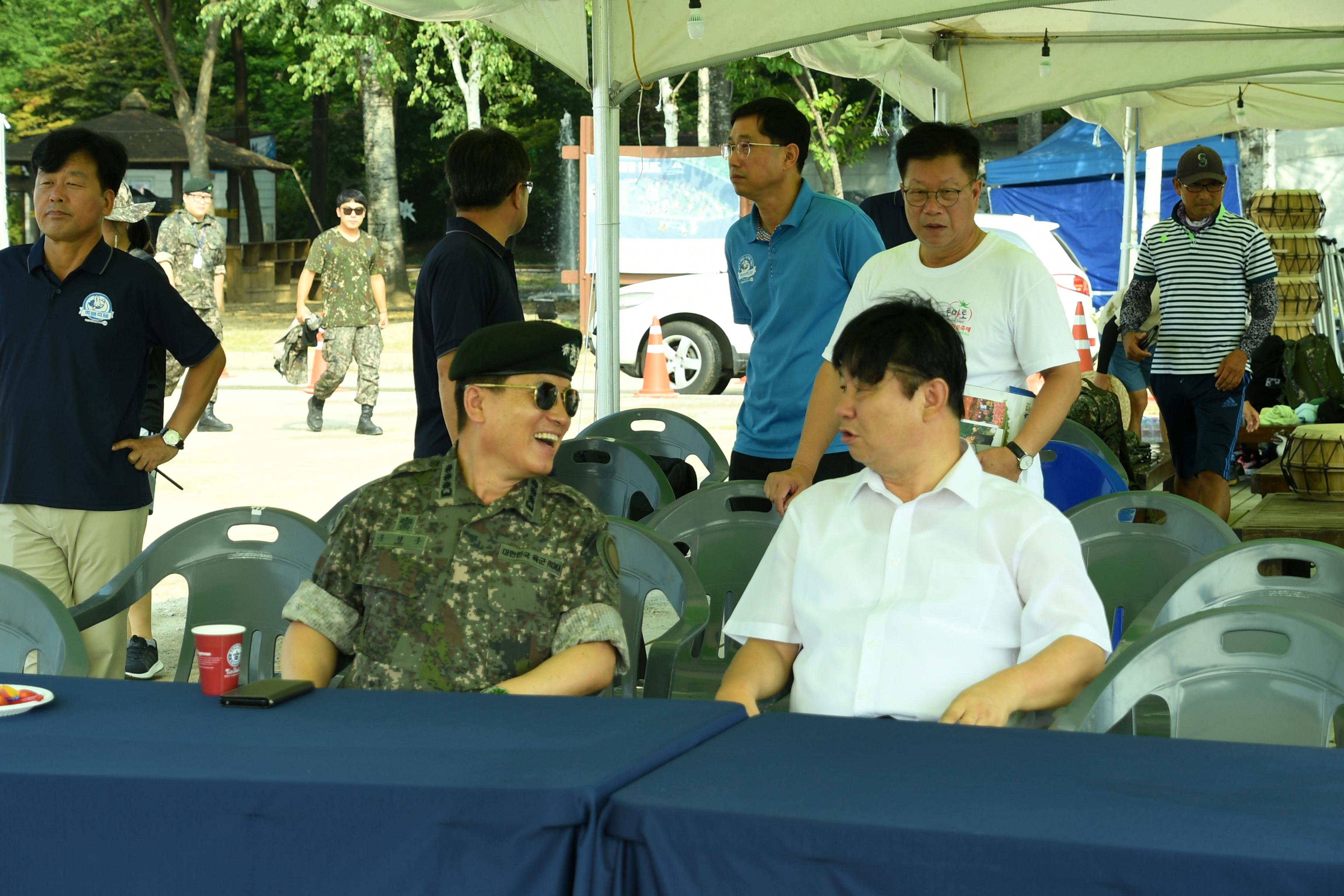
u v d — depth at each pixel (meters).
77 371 3.77
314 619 2.52
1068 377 3.59
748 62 23.55
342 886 1.60
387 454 10.30
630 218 15.48
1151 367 6.80
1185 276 6.37
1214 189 6.29
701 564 3.61
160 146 31.25
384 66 26.25
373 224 29.58
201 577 3.16
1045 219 19.42
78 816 1.66
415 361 4.03
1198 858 1.36
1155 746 1.81
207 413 11.66
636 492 4.45
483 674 2.43
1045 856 1.40
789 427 4.47
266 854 1.61
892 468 2.48
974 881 1.42
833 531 2.57
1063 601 2.36
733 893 1.49
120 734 1.88
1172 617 2.71
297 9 27.28
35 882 1.67
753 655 2.62
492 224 3.94
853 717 2.15
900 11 5.39
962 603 2.42
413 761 1.70
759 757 1.75
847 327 2.50
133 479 3.92
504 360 2.44
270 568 3.15
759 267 4.49
